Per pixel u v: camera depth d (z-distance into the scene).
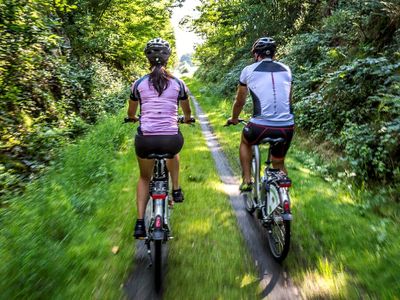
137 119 4.27
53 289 3.04
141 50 21.97
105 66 18.30
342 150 7.30
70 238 3.94
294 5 17.83
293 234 4.27
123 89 17.36
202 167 7.27
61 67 11.13
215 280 3.44
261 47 4.14
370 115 7.11
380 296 3.06
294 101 10.49
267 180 4.05
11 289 2.86
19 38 7.56
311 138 8.76
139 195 3.71
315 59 11.88
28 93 8.82
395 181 5.58
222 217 4.89
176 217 4.84
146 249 4.00
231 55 25.70
